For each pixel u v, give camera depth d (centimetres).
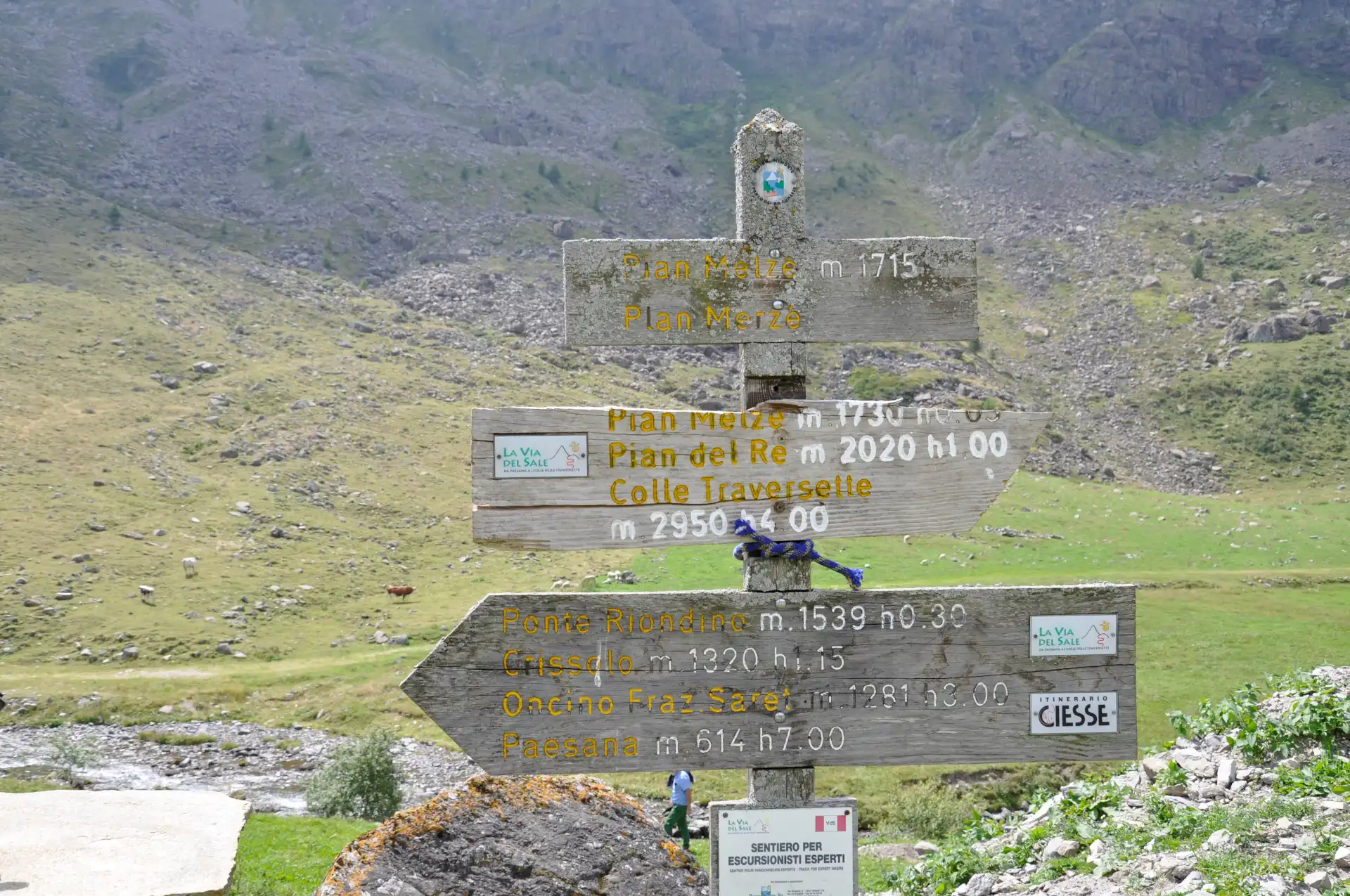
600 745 600
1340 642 6203
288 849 2170
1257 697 1359
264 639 8175
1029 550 10744
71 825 1092
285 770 5141
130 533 10256
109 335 16162
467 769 5166
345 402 15138
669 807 3769
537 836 993
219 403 14500
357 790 4016
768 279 639
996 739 614
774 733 607
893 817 3609
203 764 5234
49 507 10538
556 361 19275
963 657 615
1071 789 1256
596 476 602
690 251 635
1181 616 6975
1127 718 617
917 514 618
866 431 618
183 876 975
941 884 1145
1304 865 840
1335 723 1130
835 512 615
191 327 17425
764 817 605
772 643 610
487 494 596
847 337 642
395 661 7131
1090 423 19612
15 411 12900
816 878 604
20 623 8100
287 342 17688
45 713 6212
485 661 598
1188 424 19250
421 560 10731
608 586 9094
